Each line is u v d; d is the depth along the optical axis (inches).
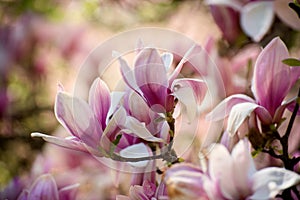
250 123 39.2
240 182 33.4
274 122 39.3
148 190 37.0
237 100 38.6
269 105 39.3
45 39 71.5
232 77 50.3
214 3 52.2
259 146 39.2
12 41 71.0
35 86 71.3
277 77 39.1
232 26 53.6
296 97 39.3
